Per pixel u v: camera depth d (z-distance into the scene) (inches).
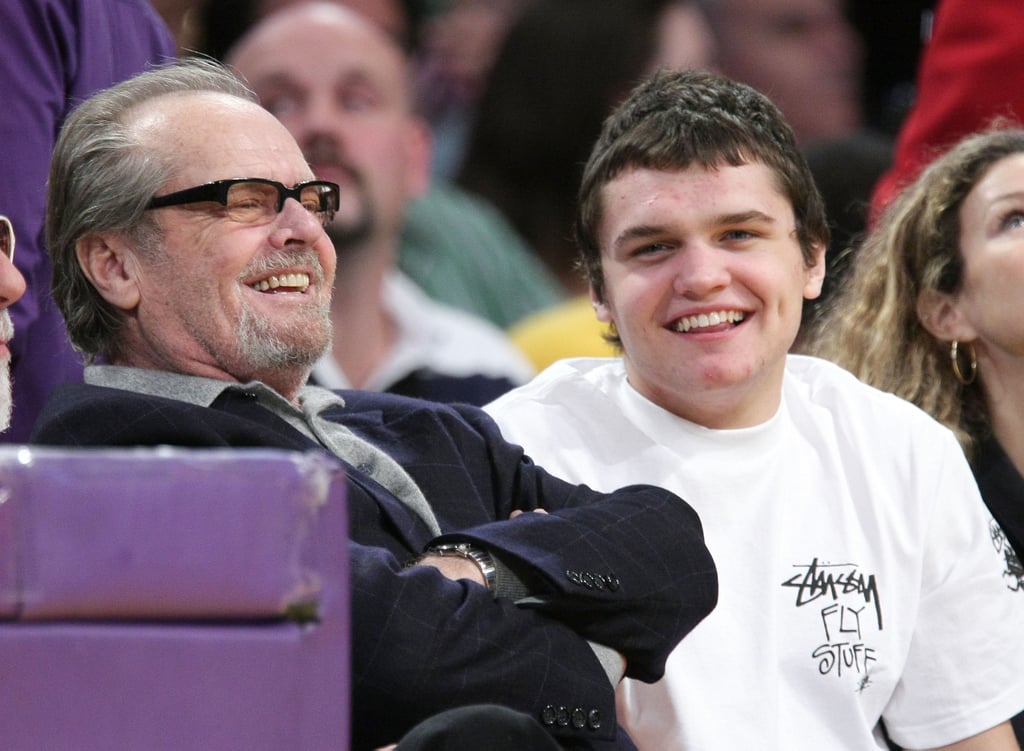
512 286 741.3
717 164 386.0
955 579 402.0
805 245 402.0
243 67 633.6
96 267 362.0
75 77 423.8
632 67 780.0
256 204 362.0
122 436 330.6
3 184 402.6
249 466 224.4
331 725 231.6
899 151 601.3
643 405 406.0
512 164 782.5
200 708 222.8
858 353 481.7
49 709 219.9
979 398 466.6
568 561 325.1
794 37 948.0
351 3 786.8
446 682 305.0
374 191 628.7
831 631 388.2
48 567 219.3
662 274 387.9
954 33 581.3
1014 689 400.2
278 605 225.3
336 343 629.3
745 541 392.8
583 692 317.1
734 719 376.5
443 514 365.4
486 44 884.6
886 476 405.1
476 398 633.0
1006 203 455.2
